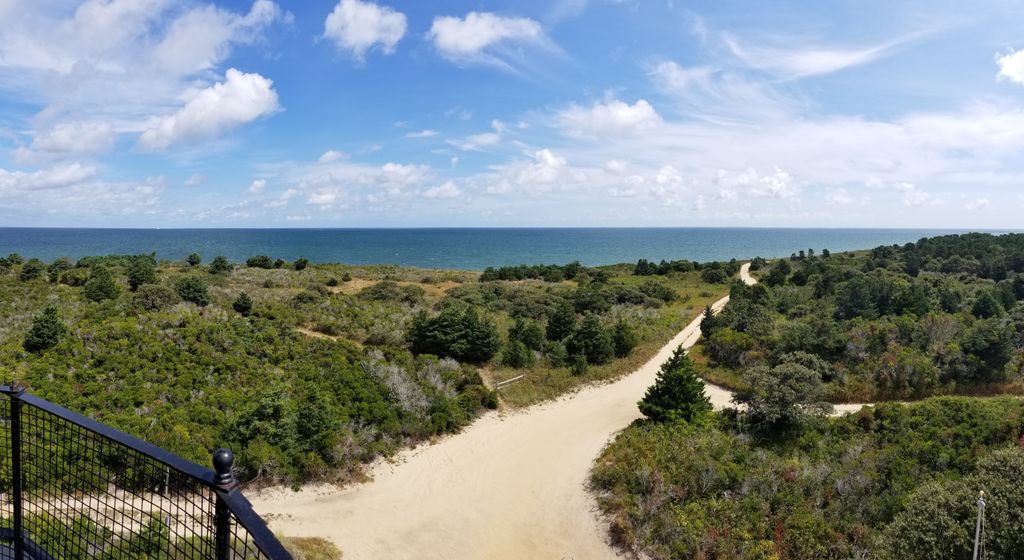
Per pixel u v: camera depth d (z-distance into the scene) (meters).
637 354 35.81
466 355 32.03
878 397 28.73
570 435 24.91
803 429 23.67
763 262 84.38
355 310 38.38
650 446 22.00
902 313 39.09
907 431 22.50
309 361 26.94
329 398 22.91
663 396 25.14
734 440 22.98
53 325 24.95
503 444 23.86
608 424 26.14
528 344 34.94
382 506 18.80
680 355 25.95
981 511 12.93
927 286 50.34
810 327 34.31
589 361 33.91
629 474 19.98
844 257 83.56
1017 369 29.55
